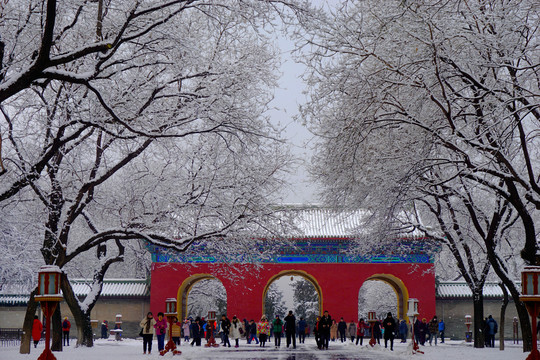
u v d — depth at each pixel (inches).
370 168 826.8
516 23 707.4
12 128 932.0
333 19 766.5
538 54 765.3
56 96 893.8
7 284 1478.8
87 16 839.1
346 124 817.5
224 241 1109.7
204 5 813.2
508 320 1916.8
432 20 692.1
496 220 1018.7
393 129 853.8
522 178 749.3
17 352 1013.2
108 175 992.2
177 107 936.9
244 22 938.1
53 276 587.2
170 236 1066.1
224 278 1831.9
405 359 967.6
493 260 1021.8
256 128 956.6
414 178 863.1
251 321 1622.8
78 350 1107.3
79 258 1884.8
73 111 863.7
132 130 719.7
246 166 1050.7
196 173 1060.5
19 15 737.6
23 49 790.5
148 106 915.4
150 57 895.7
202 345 1502.2
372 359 965.8
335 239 1806.1
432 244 1550.2
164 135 767.1
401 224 1378.0
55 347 1075.9
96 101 850.8
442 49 721.0
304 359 962.1
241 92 960.3
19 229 1104.8
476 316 1288.1
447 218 1523.1
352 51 798.5
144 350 1003.9
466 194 1077.1
